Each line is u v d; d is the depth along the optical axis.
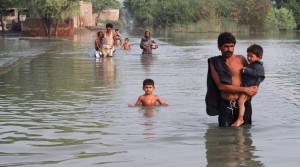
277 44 41.38
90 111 10.88
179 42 44.84
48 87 14.71
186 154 7.30
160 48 35.16
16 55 27.83
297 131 8.78
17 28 68.44
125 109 11.14
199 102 12.02
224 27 80.75
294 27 85.56
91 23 89.06
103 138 8.35
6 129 9.12
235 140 8.16
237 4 85.44
